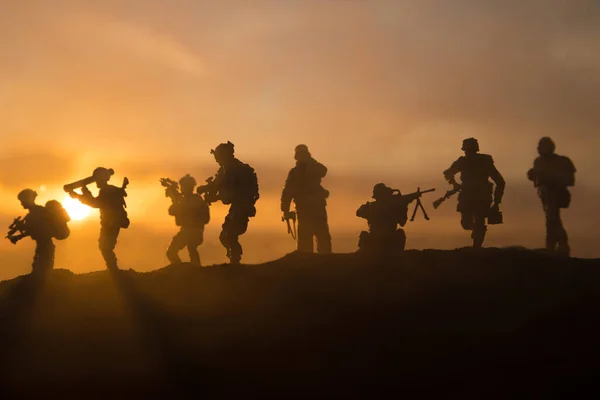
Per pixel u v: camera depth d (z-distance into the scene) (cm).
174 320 1312
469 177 1794
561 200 1744
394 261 1583
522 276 1457
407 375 1111
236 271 1551
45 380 1135
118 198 1614
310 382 1102
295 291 1411
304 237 1892
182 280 1514
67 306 1398
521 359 1141
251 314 1318
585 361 1132
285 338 1226
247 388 1095
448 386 1085
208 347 1209
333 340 1214
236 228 1686
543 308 1298
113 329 1286
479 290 1388
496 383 1087
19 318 1353
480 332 1224
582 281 1416
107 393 1099
